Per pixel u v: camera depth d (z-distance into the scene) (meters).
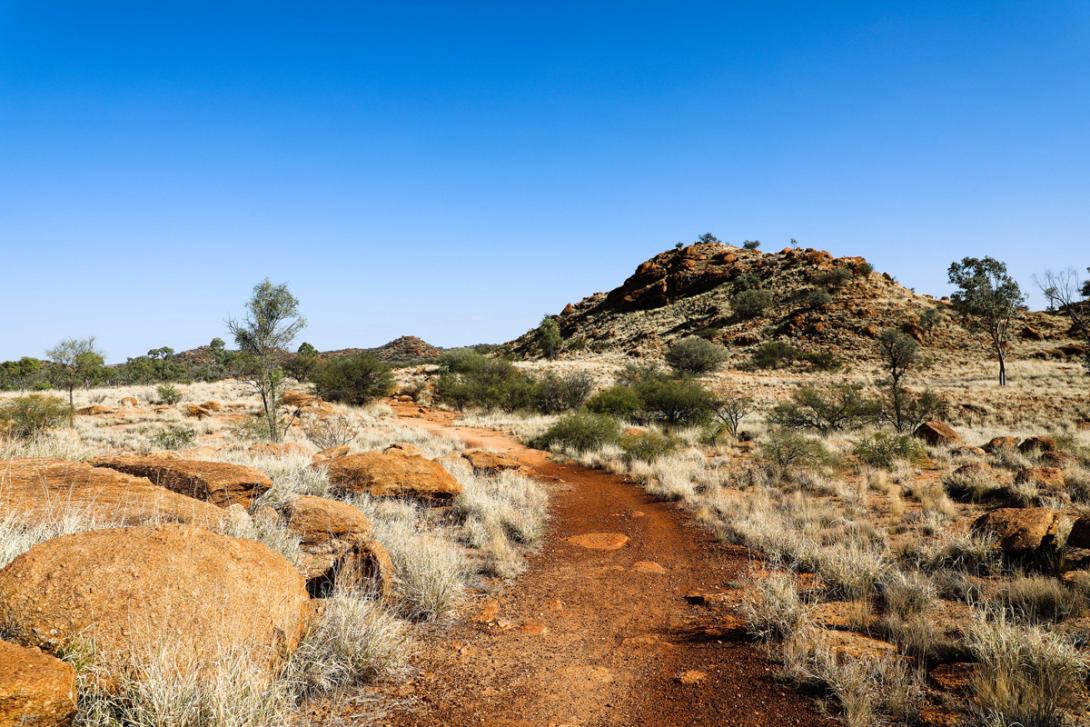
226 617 3.56
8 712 2.35
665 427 26.59
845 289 79.88
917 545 7.76
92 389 44.62
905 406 25.98
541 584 7.00
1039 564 6.51
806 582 6.79
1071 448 15.96
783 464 14.05
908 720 3.63
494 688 4.26
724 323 78.69
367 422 28.80
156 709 2.90
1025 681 3.71
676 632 5.50
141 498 5.92
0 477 6.02
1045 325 66.50
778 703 4.02
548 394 35.09
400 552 6.59
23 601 3.13
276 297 18.94
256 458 12.34
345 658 4.16
